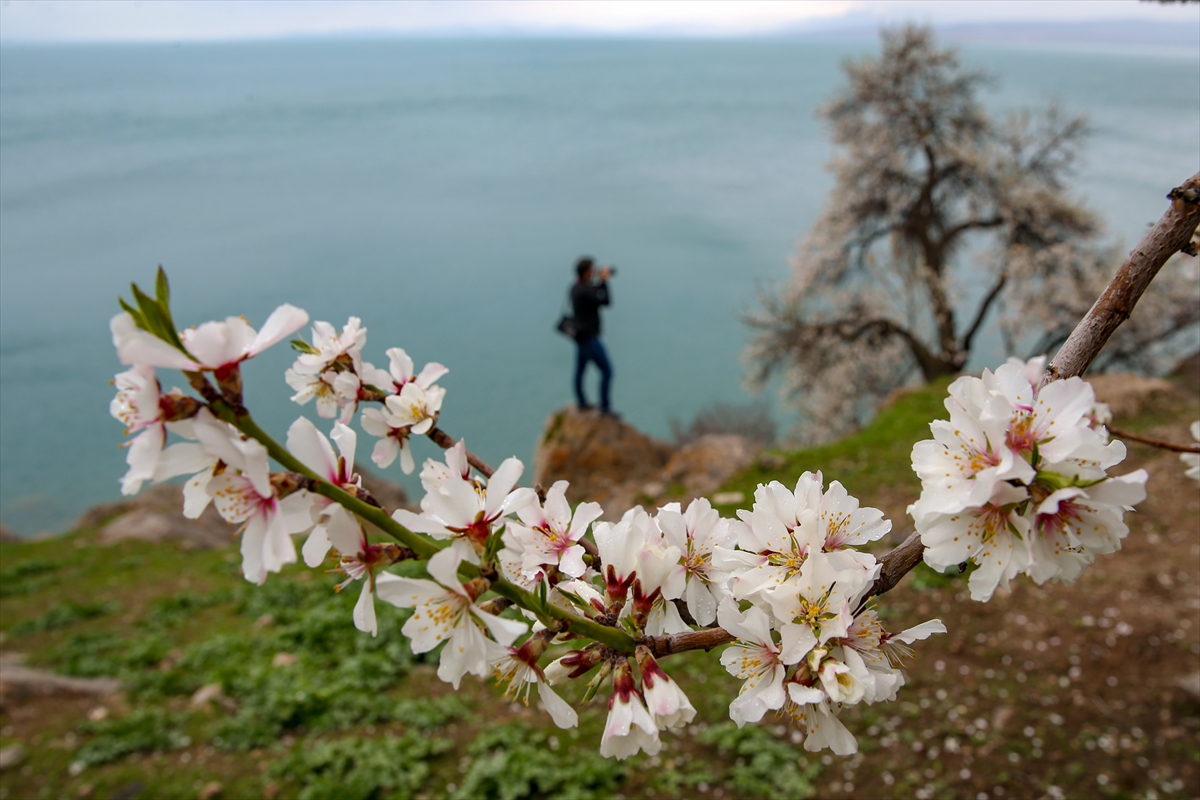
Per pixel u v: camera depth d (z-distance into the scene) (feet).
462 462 4.37
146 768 20.38
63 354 176.55
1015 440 3.46
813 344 63.57
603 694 21.80
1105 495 3.28
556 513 4.30
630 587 4.04
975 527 3.50
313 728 21.56
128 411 3.00
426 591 3.40
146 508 49.14
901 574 4.00
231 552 40.09
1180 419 33.65
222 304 208.85
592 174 447.83
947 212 64.08
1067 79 418.51
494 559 3.53
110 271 243.81
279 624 28.68
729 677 22.52
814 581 3.83
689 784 18.61
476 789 18.43
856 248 66.49
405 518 3.73
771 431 79.61
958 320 110.52
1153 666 20.68
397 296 226.17
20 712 23.26
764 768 18.62
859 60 63.52
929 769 18.40
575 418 37.93
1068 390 3.45
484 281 242.78
